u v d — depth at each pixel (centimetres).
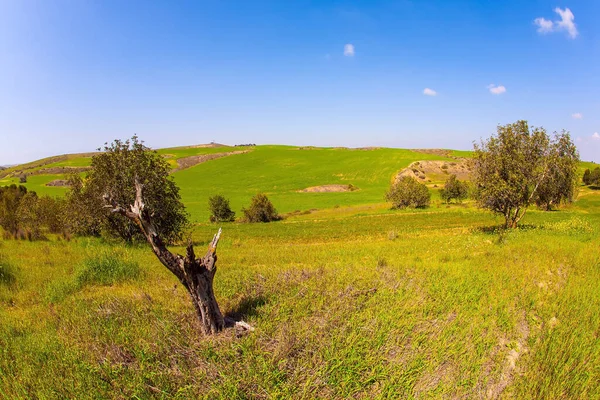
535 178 2028
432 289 765
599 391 450
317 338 518
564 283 827
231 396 395
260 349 482
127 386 422
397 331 555
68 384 437
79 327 590
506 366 506
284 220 5238
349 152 13238
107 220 1833
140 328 574
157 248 519
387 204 6212
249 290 771
